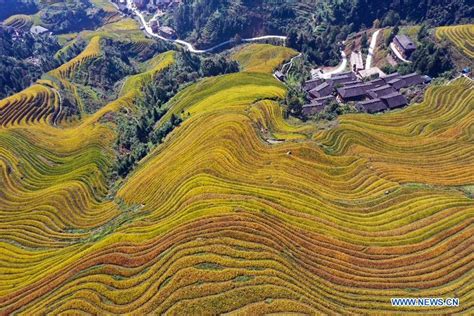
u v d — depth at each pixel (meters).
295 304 48.09
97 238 68.94
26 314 52.25
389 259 55.69
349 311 48.12
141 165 95.31
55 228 81.06
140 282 53.50
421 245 57.38
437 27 141.88
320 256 55.69
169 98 139.12
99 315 50.03
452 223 60.59
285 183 71.44
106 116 128.75
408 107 102.81
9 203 90.12
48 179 99.44
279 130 92.56
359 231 60.62
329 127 92.50
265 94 110.75
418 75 116.50
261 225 59.38
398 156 83.00
